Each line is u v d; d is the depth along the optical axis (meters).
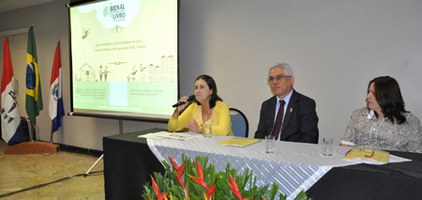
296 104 2.31
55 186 3.25
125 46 3.73
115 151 2.20
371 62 2.69
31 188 3.19
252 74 3.26
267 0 3.13
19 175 3.63
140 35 3.60
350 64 2.78
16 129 4.91
